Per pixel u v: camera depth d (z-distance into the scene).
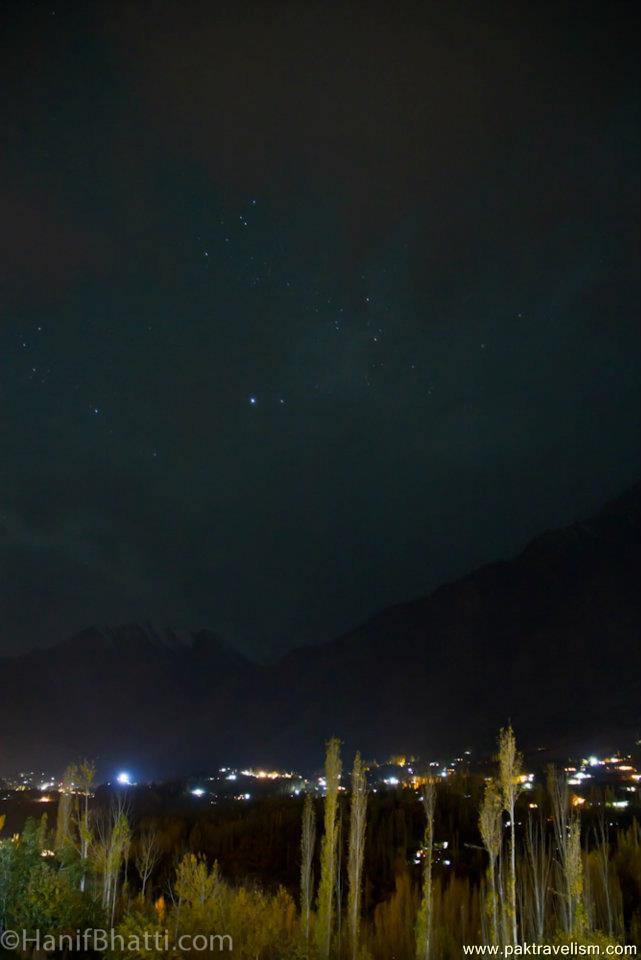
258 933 20.38
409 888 36.03
